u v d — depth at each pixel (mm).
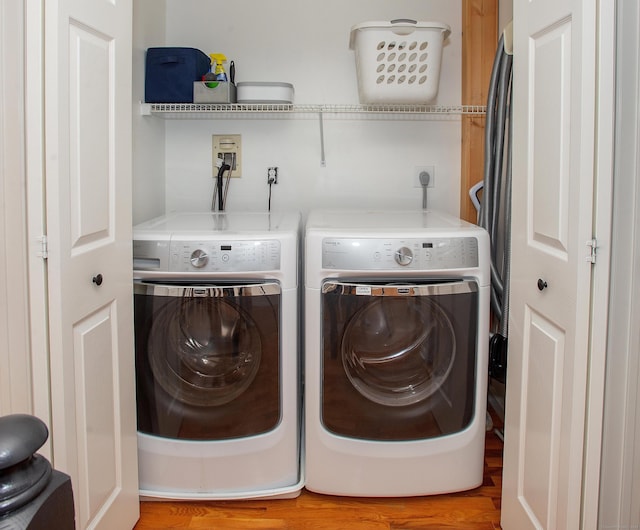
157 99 2330
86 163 1366
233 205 2652
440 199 2652
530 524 1504
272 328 1816
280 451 1898
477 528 1791
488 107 2285
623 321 1186
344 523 1821
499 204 2359
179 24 2566
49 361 1255
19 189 1202
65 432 1279
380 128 2615
